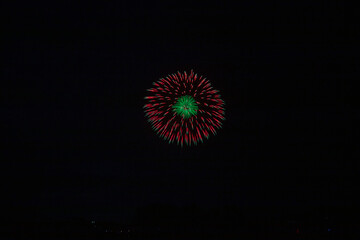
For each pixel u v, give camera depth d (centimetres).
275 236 7331
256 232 7750
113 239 7225
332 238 7150
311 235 7394
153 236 7519
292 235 7438
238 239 7188
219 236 7431
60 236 7519
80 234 7650
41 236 7512
